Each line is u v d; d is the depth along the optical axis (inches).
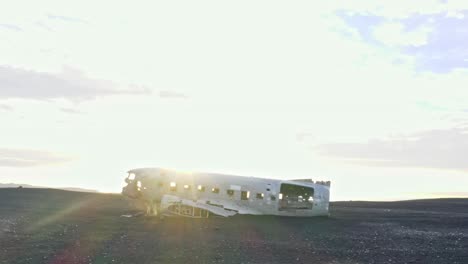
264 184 1512.1
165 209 1349.7
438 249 909.8
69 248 800.9
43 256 719.7
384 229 1296.8
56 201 2098.9
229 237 1016.2
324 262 737.0
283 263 716.7
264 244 922.1
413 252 865.5
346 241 1012.5
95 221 1267.2
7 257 703.1
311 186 1584.6
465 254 847.7
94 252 770.8
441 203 3265.3
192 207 1380.4
